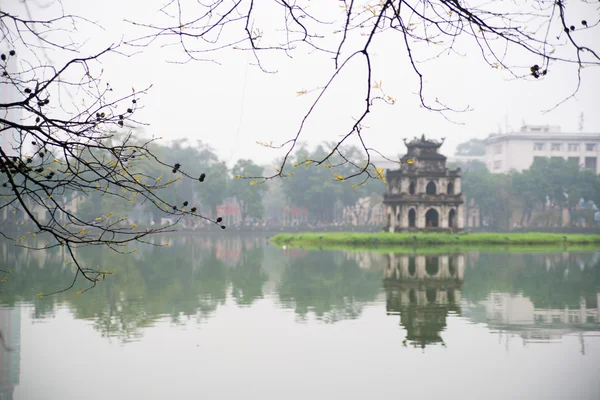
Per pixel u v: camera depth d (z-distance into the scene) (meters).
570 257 56.75
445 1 6.73
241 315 24.33
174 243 89.62
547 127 189.88
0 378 15.57
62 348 18.73
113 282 35.59
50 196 7.28
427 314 24.59
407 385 15.00
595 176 140.75
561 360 17.23
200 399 14.03
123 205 109.62
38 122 7.35
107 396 14.23
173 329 21.56
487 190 140.00
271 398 14.05
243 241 98.25
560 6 6.48
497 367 16.47
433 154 91.94
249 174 143.88
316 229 143.50
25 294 30.02
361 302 27.81
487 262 50.66
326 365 16.83
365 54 6.89
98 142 7.43
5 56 7.15
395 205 94.38
